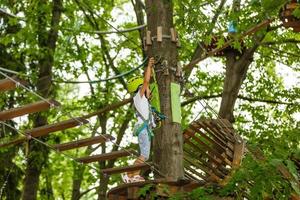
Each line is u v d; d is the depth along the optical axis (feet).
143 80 33.35
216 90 66.03
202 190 27.25
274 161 25.29
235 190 26.58
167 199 28.73
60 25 56.29
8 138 56.90
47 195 71.36
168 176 33.19
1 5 53.88
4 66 58.08
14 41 57.26
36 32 55.11
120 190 30.48
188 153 36.55
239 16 41.24
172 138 33.68
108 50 64.13
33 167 55.88
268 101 61.00
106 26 63.16
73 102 65.82
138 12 57.47
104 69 66.39
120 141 65.00
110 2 63.57
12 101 57.82
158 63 34.60
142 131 32.12
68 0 57.82
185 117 66.90
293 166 25.27
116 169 31.55
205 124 36.63
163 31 35.19
